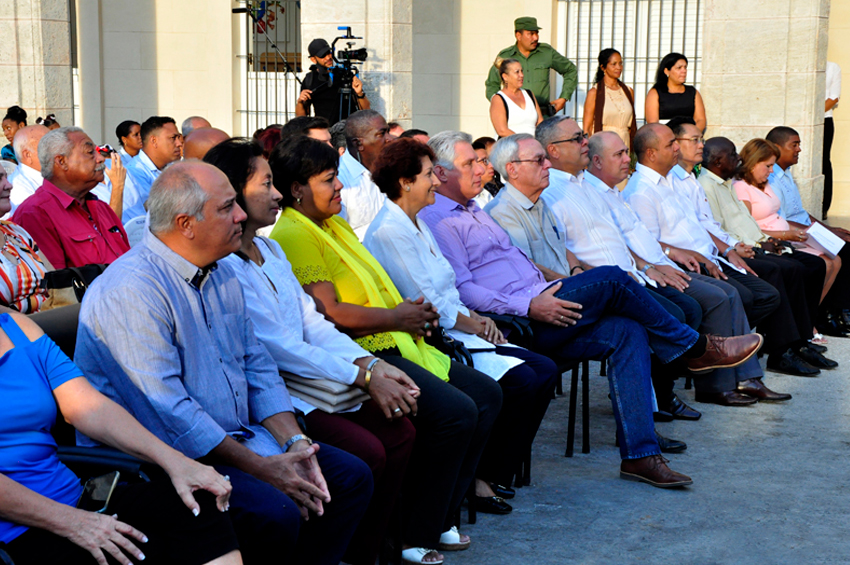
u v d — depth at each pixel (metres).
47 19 8.68
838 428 4.92
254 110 11.46
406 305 3.48
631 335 4.09
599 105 8.61
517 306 4.15
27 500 2.13
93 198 4.18
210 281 2.74
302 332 3.17
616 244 5.05
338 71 8.08
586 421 4.48
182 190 2.55
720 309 5.14
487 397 3.49
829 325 7.02
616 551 3.43
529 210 4.70
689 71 10.59
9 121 8.26
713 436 4.78
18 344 2.33
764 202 6.77
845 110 11.96
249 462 2.57
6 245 3.25
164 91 11.41
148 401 2.50
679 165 6.16
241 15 11.29
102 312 2.50
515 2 10.58
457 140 4.26
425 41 10.80
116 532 2.18
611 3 10.63
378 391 3.06
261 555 2.47
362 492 2.80
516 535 3.57
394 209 3.83
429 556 3.28
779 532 3.62
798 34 8.91
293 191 3.42
